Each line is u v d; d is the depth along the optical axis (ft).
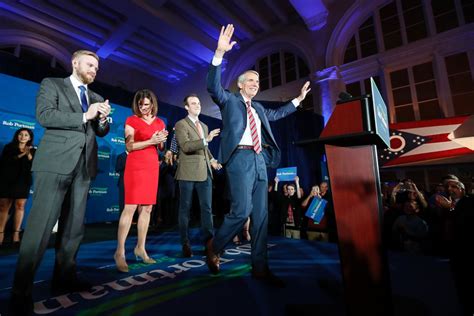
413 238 9.51
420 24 25.12
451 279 5.85
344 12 29.09
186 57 40.91
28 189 11.75
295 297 4.69
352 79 28.09
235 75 38.22
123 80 40.42
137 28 32.91
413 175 23.50
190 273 6.18
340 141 3.12
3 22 29.09
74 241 5.16
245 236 11.60
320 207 12.15
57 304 4.41
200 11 32.73
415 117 24.25
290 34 33.22
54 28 32.14
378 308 2.73
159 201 18.10
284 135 24.45
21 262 4.15
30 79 16.58
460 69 22.41
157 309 4.22
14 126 15.92
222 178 20.81
